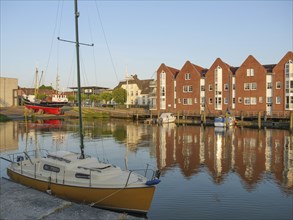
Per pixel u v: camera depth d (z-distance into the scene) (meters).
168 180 18.02
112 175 12.66
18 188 12.97
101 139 36.94
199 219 12.26
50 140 35.84
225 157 25.11
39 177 13.18
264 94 59.53
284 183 17.28
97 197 11.91
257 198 14.73
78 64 14.45
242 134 41.47
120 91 91.81
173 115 63.78
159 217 12.45
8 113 76.56
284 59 57.41
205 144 32.50
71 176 12.64
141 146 31.31
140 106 97.50
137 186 11.68
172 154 26.62
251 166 21.70
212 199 14.62
